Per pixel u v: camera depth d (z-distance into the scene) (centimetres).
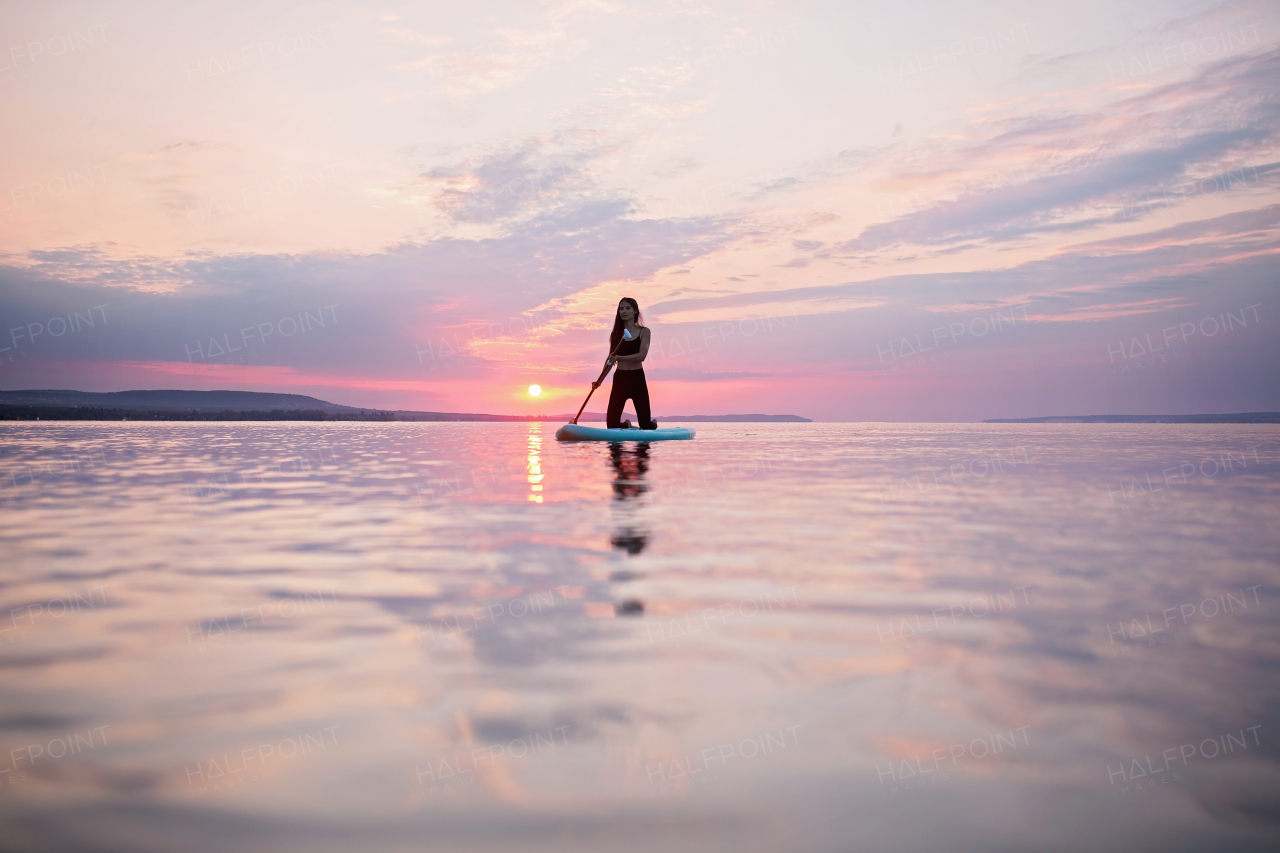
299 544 222
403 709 100
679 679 110
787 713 98
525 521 267
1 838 72
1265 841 70
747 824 73
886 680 110
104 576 180
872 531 246
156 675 113
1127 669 115
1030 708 100
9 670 116
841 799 77
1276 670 114
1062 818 74
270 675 113
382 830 73
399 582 173
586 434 877
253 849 70
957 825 73
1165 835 71
